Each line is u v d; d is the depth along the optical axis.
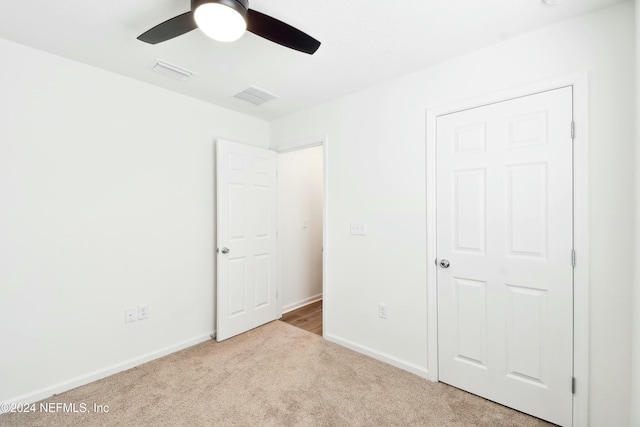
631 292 1.46
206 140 2.80
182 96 2.62
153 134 2.44
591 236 1.55
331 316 2.77
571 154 1.60
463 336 1.99
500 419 1.71
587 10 1.53
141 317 2.37
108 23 1.64
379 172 2.41
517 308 1.78
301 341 2.77
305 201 3.95
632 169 1.45
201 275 2.77
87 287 2.10
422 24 1.65
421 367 2.18
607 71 1.50
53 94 1.96
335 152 2.72
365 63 2.07
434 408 1.81
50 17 1.58
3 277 1.79
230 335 2.84
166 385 2.05
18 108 1.84
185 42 1.82
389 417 1.73
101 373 2.14
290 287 3.72
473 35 1.75
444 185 2.06
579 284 1.58
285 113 3.10
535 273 1.72
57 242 1.98
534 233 1.72
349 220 2.61
